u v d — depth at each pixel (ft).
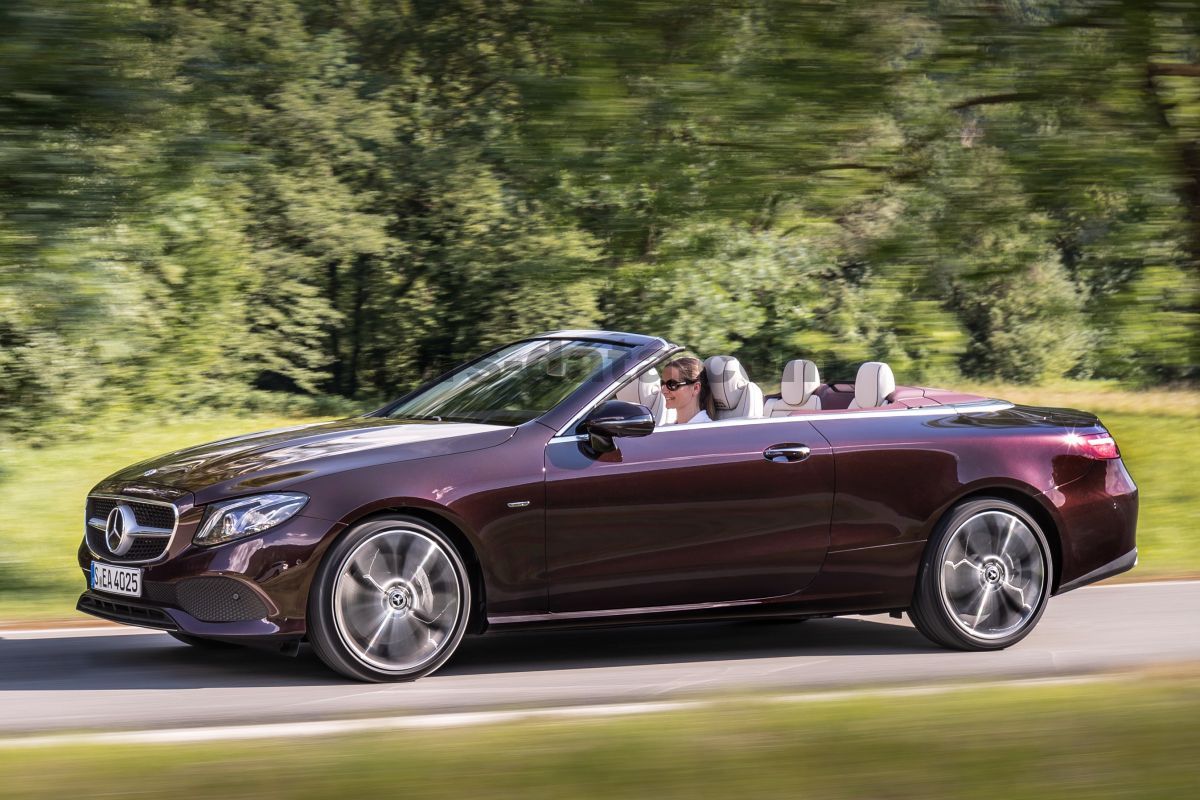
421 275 106.01
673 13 21.45
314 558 24.41
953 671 27.30
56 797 15.72
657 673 26.94
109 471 63.57
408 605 25.18
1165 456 73.87
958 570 29.07
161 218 27.12
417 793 15.78
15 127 23.35
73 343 27.35
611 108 21.45
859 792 15.83
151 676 26.37
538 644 30.07
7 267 24.41
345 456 25.32
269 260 97.55
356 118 85.56
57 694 24.81
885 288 22.52
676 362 28.40
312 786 16.05
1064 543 29.99
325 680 25.76
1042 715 19.29
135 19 23.73
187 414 93.45
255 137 27.32
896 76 21.88
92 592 26.37
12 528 47.21
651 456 26.71
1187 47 21.75
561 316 98.32
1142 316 22.15
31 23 22.45
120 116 23.56
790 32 21.61
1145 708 19.52
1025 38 21.53
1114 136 21.72
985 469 29.19
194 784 16.20
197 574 24.27
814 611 28.12
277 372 107.14
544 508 25.82
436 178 87.51
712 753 17.44
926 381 23.29
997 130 21.95
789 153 21.90
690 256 23.47
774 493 27.43
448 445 25.75
